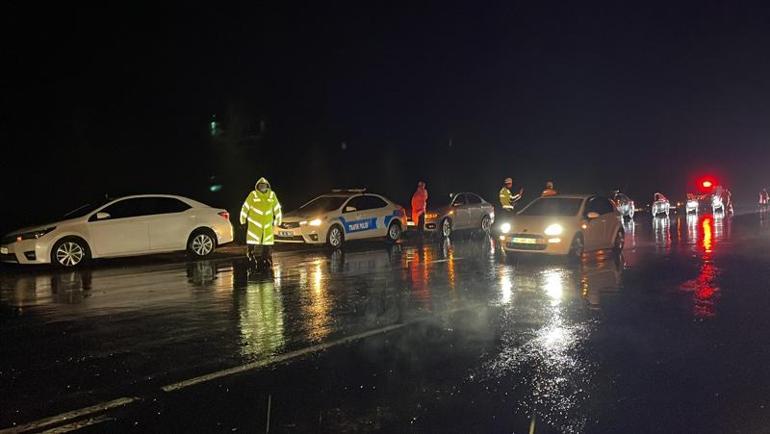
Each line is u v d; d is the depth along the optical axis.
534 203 16.61
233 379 6.36
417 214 21.50
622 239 16.81
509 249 15.52
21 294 10.91
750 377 6.48
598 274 13.18
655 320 8.98
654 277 12.77
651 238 21.06
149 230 14.90
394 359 7.06
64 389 6.05
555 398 5.88
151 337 7.96
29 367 6.73
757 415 5.48
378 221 19.55
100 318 9.03
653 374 6.57
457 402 5.76
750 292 11.11
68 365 6.81
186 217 15.51
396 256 16.50
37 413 5.45
